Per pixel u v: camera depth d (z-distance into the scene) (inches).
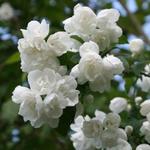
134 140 17.2
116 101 18.8
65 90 14.5
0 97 27.4
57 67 15.1
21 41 15.1
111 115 16.0
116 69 14.9
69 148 26.6
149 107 17.3
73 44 15.6
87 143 16.6
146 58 19.6
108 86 15.0
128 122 17.5
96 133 16.0
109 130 16.0
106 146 16.1
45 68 14.8
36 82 14.7
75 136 16.8
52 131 26.6
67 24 15.9
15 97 15.0
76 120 17.1
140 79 19.6
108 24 16.0
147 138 16.9
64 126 15.2
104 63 14.8
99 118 16.3
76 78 15.0
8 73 27.8
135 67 17.6
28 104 14.9
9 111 23.0
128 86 19.9
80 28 15.9
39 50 15.0
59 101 14.4
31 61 15.1
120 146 16.1
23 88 15.0
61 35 15.2
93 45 15.0
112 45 16.5
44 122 14.9
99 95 23.4
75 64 15.3
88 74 14.7
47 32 15.1
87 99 15.3
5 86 27.4
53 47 15.1
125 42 17.2
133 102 19.1
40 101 14.4
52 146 27.9
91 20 15.9
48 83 14.4
